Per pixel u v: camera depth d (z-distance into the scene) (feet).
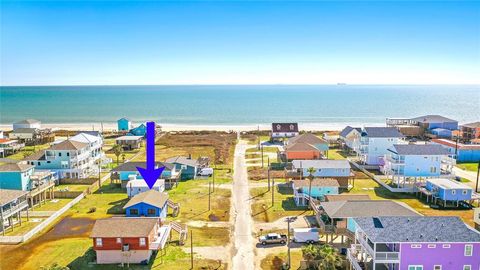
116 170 231.71
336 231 141.49
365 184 237.45
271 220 177.88
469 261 111.34
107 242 135.85
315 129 488.85
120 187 232.94
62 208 190.08
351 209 145.18
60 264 136.46
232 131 455.22
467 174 259.19
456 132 385.09
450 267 111.55
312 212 187.32
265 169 271.90
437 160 226.17
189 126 528.22
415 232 113.50
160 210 171.01
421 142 372.99
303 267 130.31
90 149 266.98
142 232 136.87
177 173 237.86
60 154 242.37
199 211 189.57
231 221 177.06
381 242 110.11
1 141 339.77
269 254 144.15
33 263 137.80
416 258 110.83
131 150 345.92
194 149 348.59
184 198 209.77
